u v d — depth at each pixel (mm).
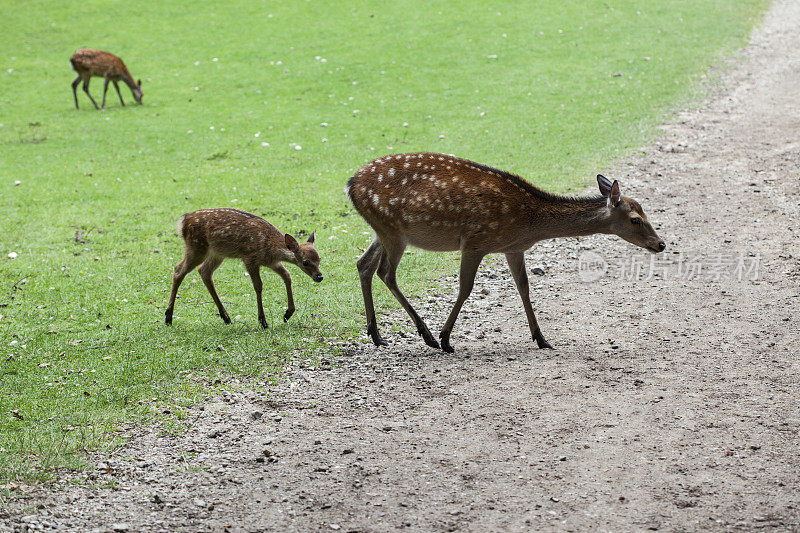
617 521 6352
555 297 11969
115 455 7637
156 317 11625
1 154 21203
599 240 14477
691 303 11391
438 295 12148
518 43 29359
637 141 20031
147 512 6676
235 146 21359
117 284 13047
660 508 6496
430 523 6410
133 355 10125
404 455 7516
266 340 10461
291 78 27203
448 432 7938
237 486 7062
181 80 27812
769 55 27578
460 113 23078
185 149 21328
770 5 34250
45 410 8641
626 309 11328
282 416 8406
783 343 9797
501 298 12039
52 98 26734
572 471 7121
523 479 7027
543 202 9781
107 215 16719
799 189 16141
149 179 19062
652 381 8898
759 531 6125
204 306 12086
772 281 11961
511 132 21203
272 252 10922
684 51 28203
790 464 7051
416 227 9867
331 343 10422
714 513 6391
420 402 8641
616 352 9812
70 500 6840
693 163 18312
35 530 6352
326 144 21125
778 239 13680
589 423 7988
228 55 30016
